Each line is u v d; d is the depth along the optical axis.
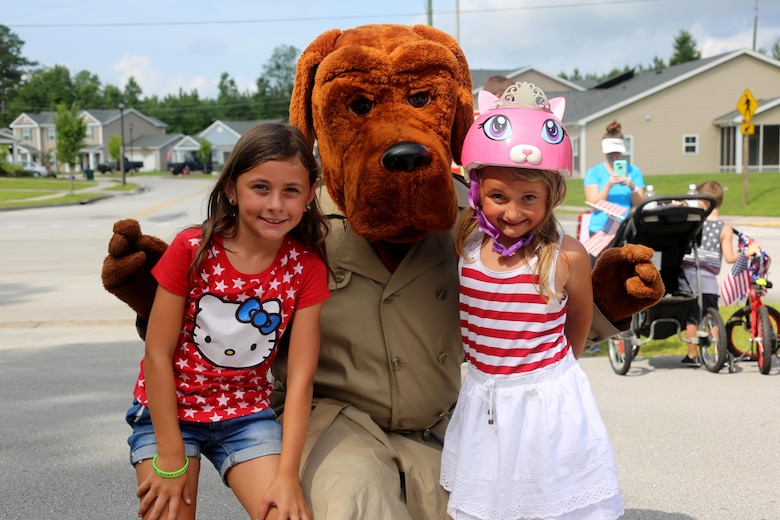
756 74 37.81
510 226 2.43
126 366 7.05
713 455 4.83
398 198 2.29
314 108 2.55
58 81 126.50
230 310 2.38
